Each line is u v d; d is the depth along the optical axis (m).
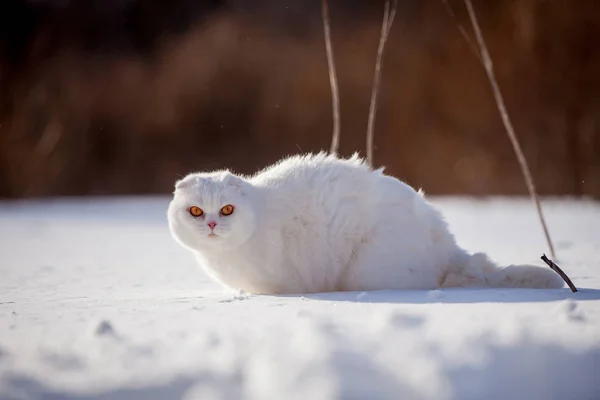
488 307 4.32
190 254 10.62
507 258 8.35
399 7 28.53
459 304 4.47
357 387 2.77
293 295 5.36
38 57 29.28
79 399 2.68
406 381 2.76
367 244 5.47
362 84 28.72
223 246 5.46
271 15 30.19
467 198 26.59
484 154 27.39
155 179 29.84
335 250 5.50
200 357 3.10
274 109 29.89
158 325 3.92
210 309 4.54
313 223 5.50
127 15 30.28
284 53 29.83
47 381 2.83
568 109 26.39
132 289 6.35
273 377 2.75
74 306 4.98
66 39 29.75
